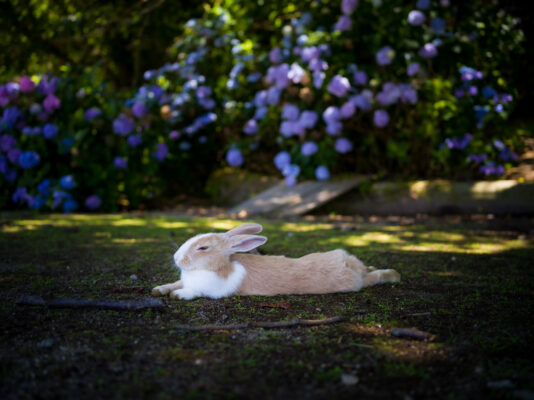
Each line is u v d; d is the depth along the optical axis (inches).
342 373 31.9
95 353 34.1
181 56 130.0
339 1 112.0
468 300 45.2
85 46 136.9
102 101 113.7
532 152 119.0
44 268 56.0
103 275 53.2
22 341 35.8
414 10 105.9
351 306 43.6
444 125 107.7
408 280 51.7
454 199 100.5
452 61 107.5
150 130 114.9
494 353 34.6
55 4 129.1
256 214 103.7
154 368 32.4
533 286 49.4
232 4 131.0
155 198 127.0
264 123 117.0
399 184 105.2
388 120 105.1
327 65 107.5
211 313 41.8
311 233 79.7
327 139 108.1
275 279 46.5
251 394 29.7
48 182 106.3
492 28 111.5
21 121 107.5
